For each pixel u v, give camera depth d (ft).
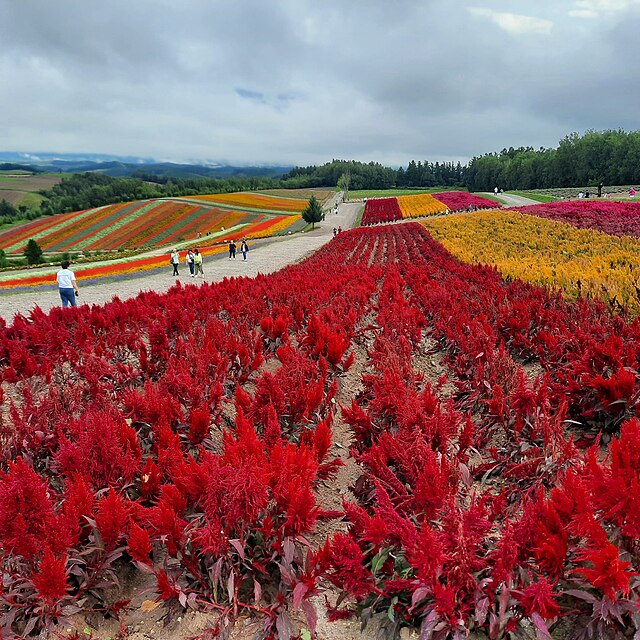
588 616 7.93
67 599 8.87
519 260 63.00
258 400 14.16
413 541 7.77
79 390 16.25
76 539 9.04
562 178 356.18
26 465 8.38
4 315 47.98
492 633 7.20
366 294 37.29
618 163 324.80
